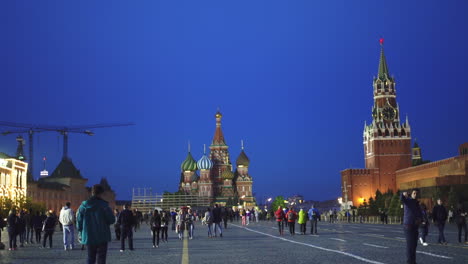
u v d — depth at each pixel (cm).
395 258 2114
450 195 9006
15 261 2391
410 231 1797
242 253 2598
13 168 9850
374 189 19975
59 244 3809
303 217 4600
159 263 2183
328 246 2892
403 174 17750
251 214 11875
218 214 4516
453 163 11825
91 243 1344
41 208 9181
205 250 2905
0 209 7288
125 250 3031
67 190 15688
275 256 2356
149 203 17225
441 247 2659
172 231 6219
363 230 5131
